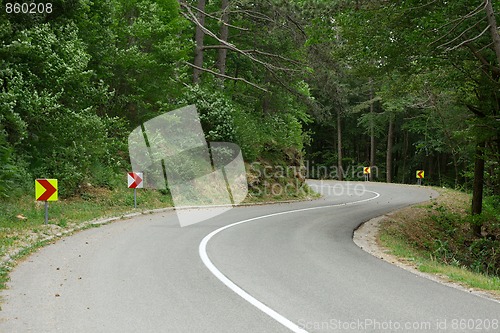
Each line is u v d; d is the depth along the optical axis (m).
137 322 5.41
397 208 23.56
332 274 8.09
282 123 31.05
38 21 16.05
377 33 14.54
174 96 21.97
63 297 6.36
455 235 21.14
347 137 66.50
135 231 12.58
